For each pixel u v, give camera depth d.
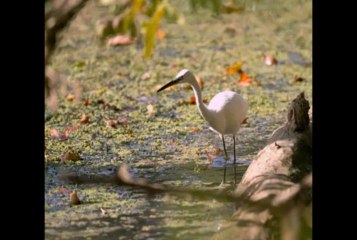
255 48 21.84
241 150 13.59
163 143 14.02
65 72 19.22
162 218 10.20
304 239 4.89
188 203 10.81
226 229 8.98
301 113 10.98
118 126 15.18
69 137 14.42
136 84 18.38
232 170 12.40
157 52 21.52
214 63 20.27
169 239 9.40
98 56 20.84
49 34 6.78
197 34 23.53
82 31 22.31
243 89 17.81
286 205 4.83
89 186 11.62
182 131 14.84
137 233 9.64
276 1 26.52
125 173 4.60
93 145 13.91
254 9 25.41
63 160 12.87
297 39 22.66
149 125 15.23
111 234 9.64
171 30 24.06
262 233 8.58
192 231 9.64
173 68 19.80
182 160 13.00
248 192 9.67
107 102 16.77
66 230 9.79
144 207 10.66
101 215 10.39
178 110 16.31
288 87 17.91
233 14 25.47
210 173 12.24
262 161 10.47
